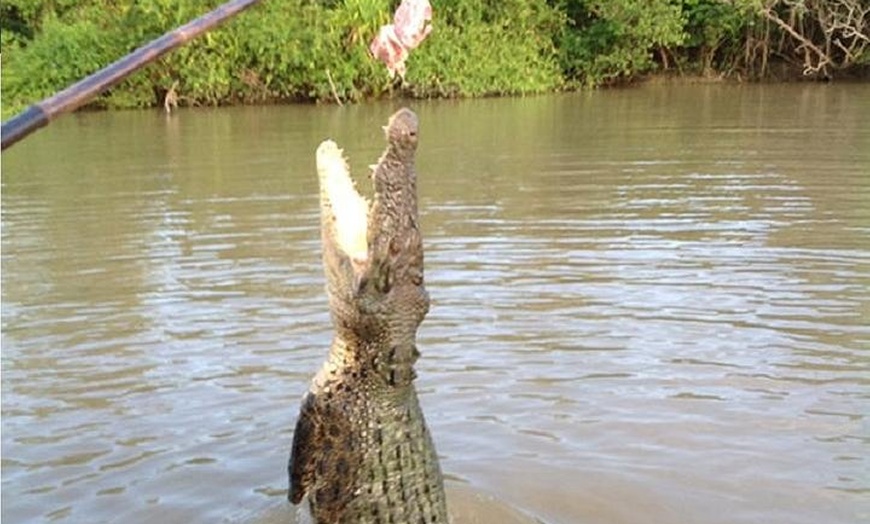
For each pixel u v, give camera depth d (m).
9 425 5.44
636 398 5.65
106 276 8.15
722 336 6.50
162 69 24.27
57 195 11.80
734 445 5.11
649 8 27.88
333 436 3.83
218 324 6.91
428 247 8.76
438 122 19.62
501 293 7.42
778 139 15.21
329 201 3.79
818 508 4.54
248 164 13.92
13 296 7.63
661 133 16.47
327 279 3.79
